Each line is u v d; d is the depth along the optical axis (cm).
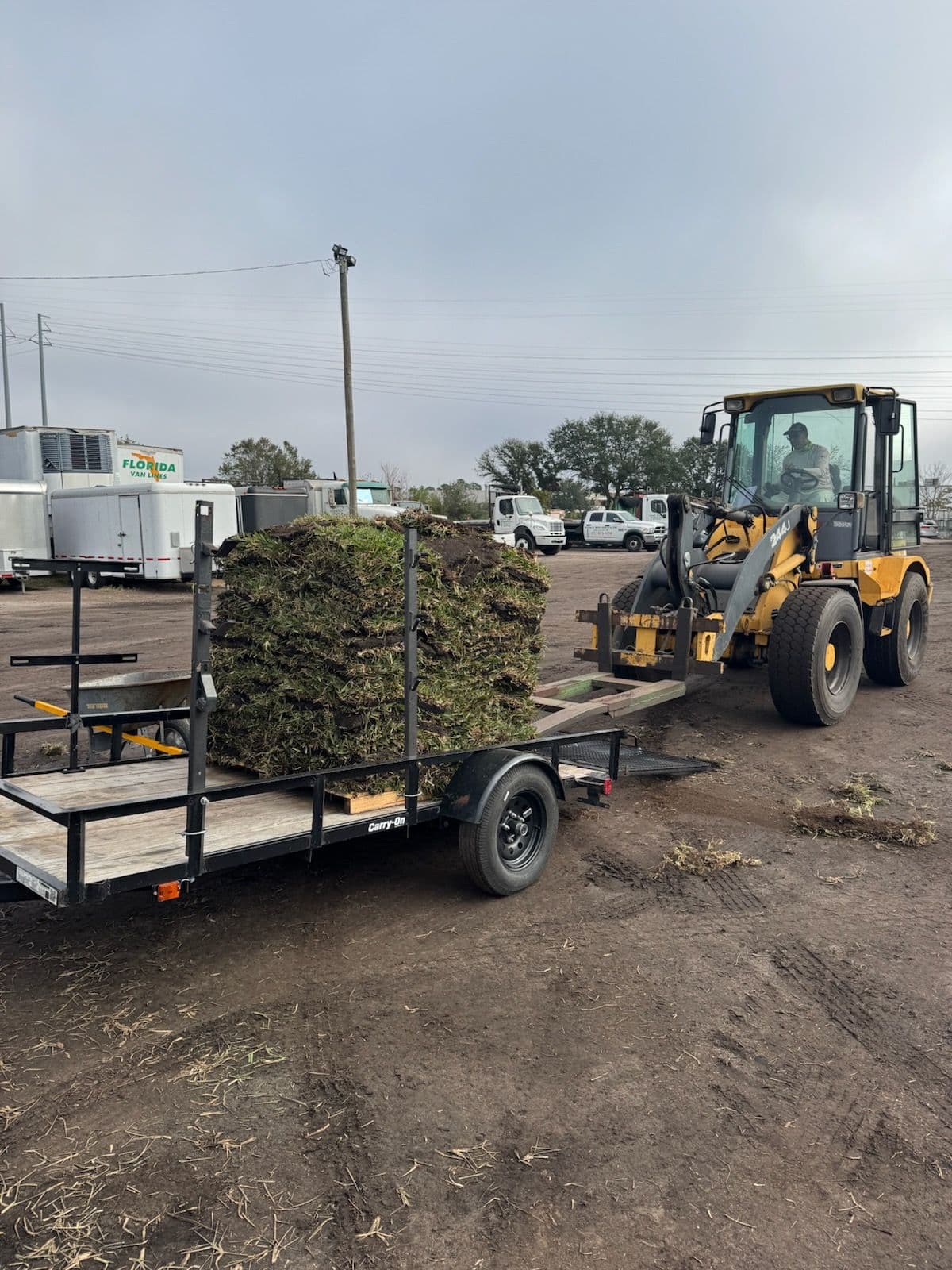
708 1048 338
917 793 644
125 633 1448
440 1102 304
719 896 473
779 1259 242
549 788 486
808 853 534
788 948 417
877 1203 263
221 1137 286
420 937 422
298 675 450
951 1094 313
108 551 2164
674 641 749
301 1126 291
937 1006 369
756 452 875
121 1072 319
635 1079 318
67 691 515
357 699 423
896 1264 241
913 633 1010
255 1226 250
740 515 806
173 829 396
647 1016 359
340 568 428
